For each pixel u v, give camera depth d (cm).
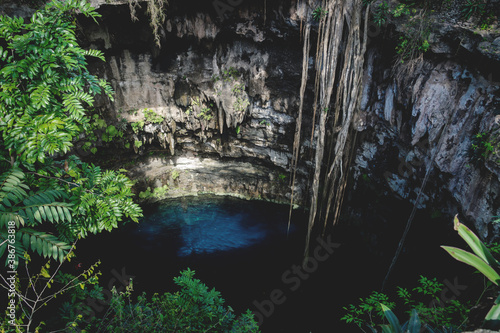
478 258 193
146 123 1096
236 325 354
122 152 1103
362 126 871
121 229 1051
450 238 692
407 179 805
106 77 972
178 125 1166
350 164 909
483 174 591
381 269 877
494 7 578
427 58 684
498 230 553
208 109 1138
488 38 572
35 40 277
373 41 774
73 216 329
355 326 746
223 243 1049
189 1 887
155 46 970
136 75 1017
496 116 566
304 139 1077
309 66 955
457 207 676
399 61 721
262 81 1045
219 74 1070
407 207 835
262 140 1168
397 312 721
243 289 870
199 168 1270
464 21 612
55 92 305
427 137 714
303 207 1170
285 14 863
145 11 858
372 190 938
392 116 786
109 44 904
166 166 1227
